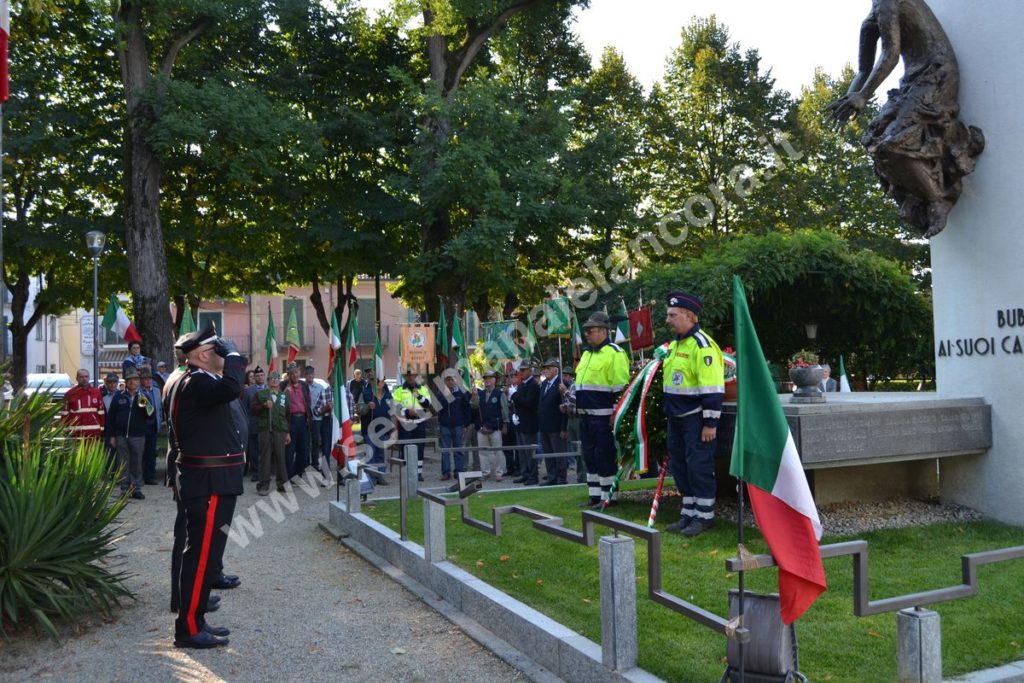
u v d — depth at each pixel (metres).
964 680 4.16
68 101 23.81
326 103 25.70
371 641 5.79
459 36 27.12
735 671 3.82
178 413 5.89
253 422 14.63
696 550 6.82
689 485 7.54
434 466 18.02
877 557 6.51
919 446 7.54
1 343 8.87
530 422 14.66
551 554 7.16
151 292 20.77
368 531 8.66
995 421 7.93
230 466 5.95
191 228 23.62
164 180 23.95
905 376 19.72
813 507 3.69
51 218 22.66
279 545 9.28
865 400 8.09
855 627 5.02
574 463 15.78
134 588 7.57
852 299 15.36
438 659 5.37
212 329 6.07
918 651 3.77
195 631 5.79
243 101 20.89
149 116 20.47
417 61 27.02
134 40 20.91
